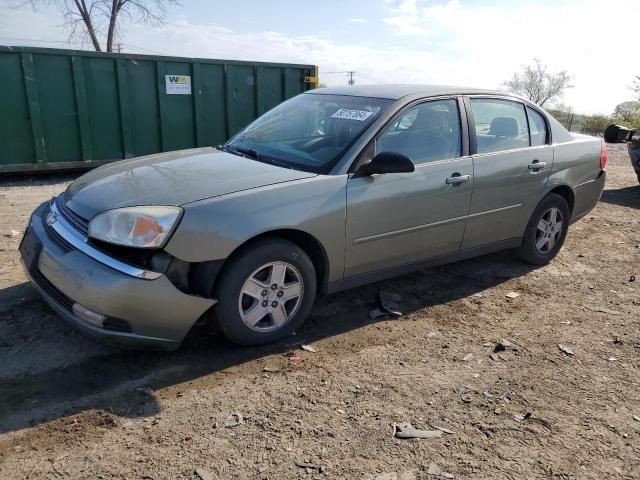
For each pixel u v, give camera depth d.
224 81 10.14
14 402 2.93
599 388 3.35
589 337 4.04
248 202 3.33
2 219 6.36
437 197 4.24
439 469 2.58
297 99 4.91
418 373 3.43
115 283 2.99
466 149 4.49
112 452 2.59
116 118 9.36
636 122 21.05
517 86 36.75
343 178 3.72
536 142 5.12
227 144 4.64
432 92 4.40
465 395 3.21
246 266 3.35
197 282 3.25
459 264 5.48
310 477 2.48
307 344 3.73
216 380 3.24
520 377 3.44
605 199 8.90
